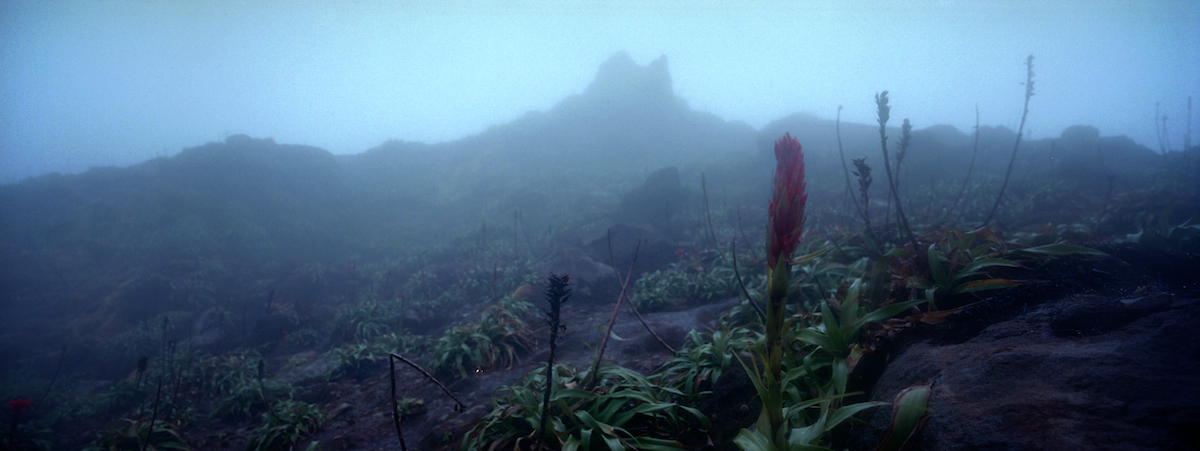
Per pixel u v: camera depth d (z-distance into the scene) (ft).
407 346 25.41
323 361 26.07
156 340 35.73
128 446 15.61
